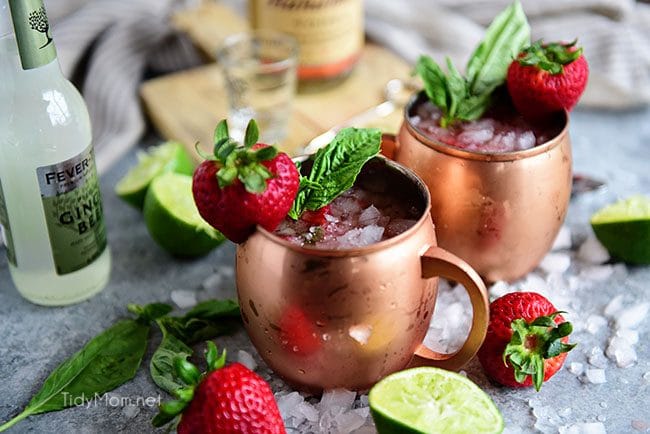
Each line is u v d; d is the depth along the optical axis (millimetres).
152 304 506
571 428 444
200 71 726
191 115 674
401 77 716
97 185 514
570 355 487
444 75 507
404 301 423
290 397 455
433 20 757
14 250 510
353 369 434
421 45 756
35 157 478
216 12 791
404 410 412
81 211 502
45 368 486
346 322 418
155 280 544
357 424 442
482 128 500
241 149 400
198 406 402
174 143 598
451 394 423
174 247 544
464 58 731
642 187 601
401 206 465
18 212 494
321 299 414
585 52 750
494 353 455
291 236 437
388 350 432
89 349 481
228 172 394
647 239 521
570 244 557
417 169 487
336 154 440
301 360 434
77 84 727
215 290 536
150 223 542
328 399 450
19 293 535
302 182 434
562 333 432
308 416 448
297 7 670
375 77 719
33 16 451
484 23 793
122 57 714
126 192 576
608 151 636
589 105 675
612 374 476
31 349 497
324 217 449
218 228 419
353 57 704
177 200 541
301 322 421
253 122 397
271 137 649
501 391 467
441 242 493
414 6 768
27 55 457
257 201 402
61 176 487
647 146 641
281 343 432
